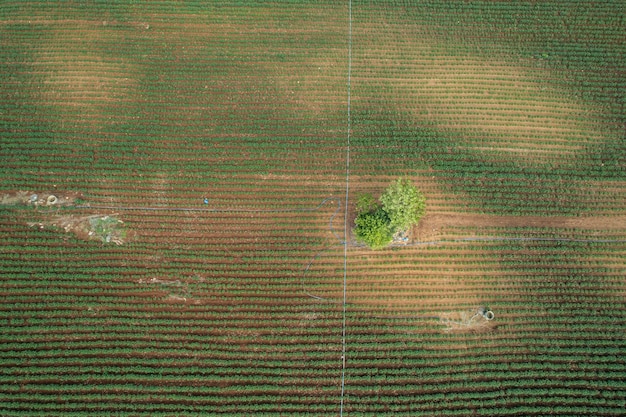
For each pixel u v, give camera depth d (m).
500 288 23.12
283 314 22.66
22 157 25.36
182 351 22.00
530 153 25.66
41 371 21.52
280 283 23.22
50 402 21.17
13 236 23.94
